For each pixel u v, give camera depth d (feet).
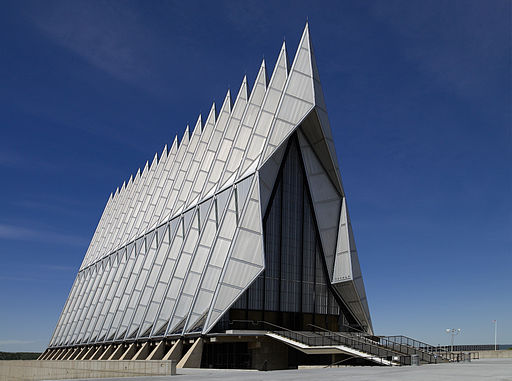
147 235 164.35
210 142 149.07
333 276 123.95
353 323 125.80
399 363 82.64
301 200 125.70
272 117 119.96
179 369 88.33
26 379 126.62
